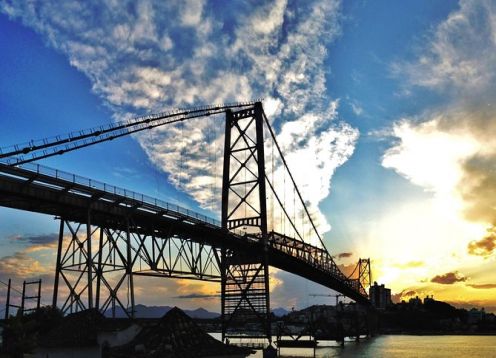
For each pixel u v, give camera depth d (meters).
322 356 99.00
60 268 64.81
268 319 99.62
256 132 114.31
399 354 107.19
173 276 80.00
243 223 110.00
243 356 59.94
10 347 52.75
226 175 114.69
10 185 55.56
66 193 60.94
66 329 59.41
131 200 68.19
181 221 79.00
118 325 59.88
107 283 65.62
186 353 54.34
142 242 72.81
